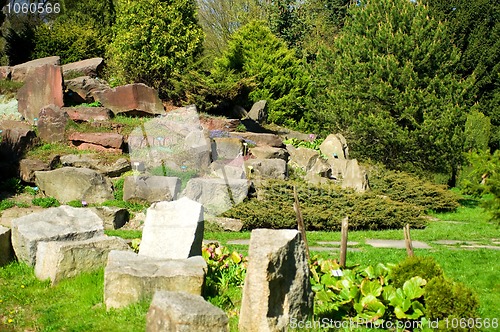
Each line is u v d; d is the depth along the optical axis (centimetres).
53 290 751
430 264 673
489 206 784
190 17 2283
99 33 2634
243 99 2453
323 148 2055
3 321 661
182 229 775
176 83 2148
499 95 2964
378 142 2253
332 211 1464
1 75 2050
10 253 878
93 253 798
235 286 780
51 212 916
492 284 859
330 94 2394
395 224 1490
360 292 656
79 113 1806
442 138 2117
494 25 3011
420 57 2238
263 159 1684
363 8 2516
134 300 675
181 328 509
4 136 1620
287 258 588
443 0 3077
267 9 3484
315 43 3447
